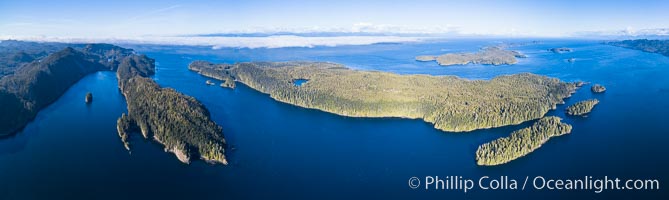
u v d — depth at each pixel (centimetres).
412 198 19038
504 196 19075
